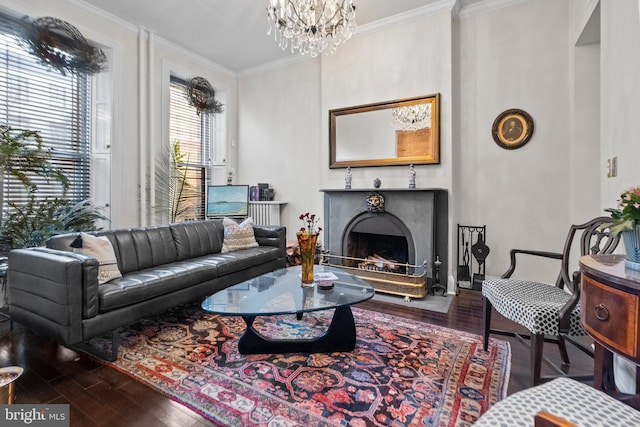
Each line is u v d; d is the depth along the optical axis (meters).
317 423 1.40
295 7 2.69
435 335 2.32
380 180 3.77
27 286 2.04
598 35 2.79
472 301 3.13
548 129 3.17
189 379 1.75
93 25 3.46
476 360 1.95
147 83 3.99
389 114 3.74
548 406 0.88
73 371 1.83
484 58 3.42
